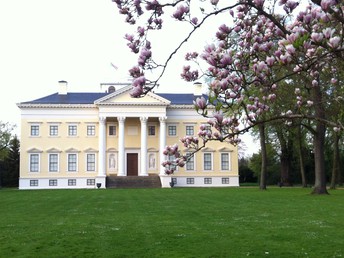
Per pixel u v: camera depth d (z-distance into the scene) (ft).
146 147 198.29
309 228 49.11
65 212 70.23
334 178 151.02
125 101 197.77
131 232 47.01
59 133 202.08
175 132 206.18
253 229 48.67
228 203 85.20
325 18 17.12
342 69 25.80
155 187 189.67
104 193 129.39
